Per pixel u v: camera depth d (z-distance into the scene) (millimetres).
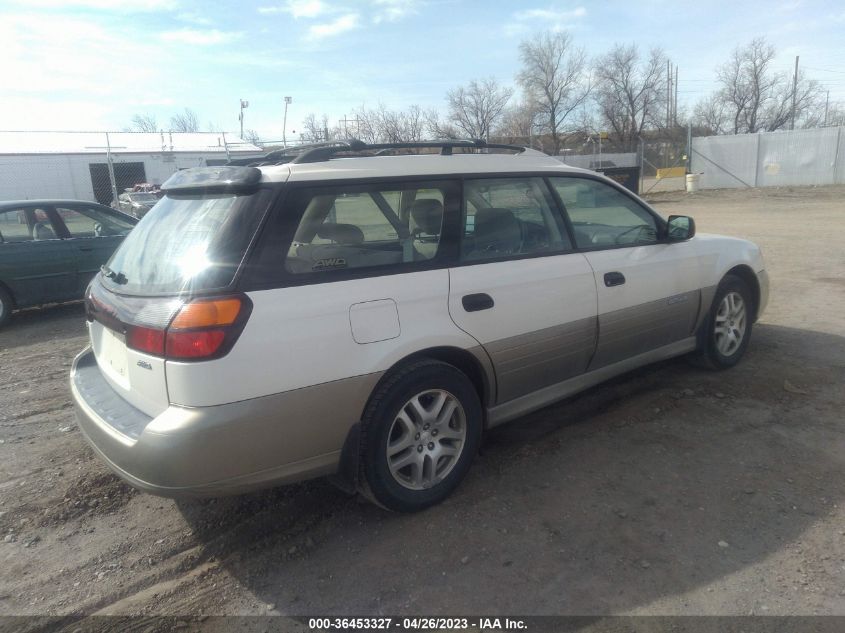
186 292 2596
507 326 3410
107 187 30109
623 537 2912
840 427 3900
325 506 3311
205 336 2498
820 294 7328
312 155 3072
